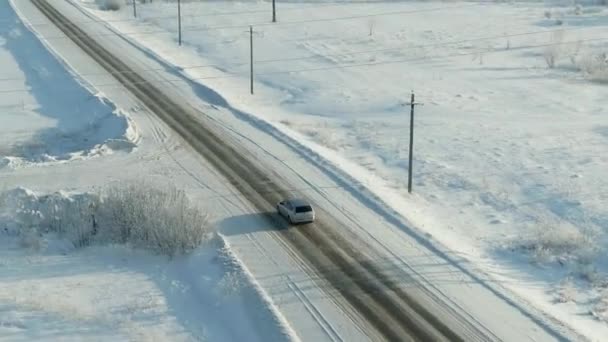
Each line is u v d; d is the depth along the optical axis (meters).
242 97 65.12
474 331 27.42
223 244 34.47
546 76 75.38
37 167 46.81
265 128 53.91
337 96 66.56
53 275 32.62
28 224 37.16
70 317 28.64
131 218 36.03
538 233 37.00
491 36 95.69
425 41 92.38
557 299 30.95
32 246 35.16
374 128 57.06
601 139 53.81
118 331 27.69
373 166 48.19
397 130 56.34
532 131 56.06
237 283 30.52
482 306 29.23
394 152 51.00
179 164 46.81
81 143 53.88
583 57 80.00
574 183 44.78
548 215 40.34
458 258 33.34
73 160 48.03
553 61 79.44
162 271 32.94
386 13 112.38
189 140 51.62
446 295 30.11
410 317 28.42
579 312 29.94
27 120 59.69
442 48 88.50
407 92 68.19
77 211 37.12
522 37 95.00
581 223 39.16
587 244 36.00
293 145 49.88
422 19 107.50
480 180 45.53
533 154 50.47
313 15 109.56
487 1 125.94
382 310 28.94
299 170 45.19
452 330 27.50
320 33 96.25
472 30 99.56
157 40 90.00
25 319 28.48
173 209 35.28
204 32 95.56
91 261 34.00
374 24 102.44
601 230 38.28
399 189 43.75
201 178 44.16
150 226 34.97
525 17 109.75
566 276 33.22
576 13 110.69
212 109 59.62
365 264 32.84
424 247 34.56
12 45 86.25
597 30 98.88
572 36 95.25
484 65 80.12
